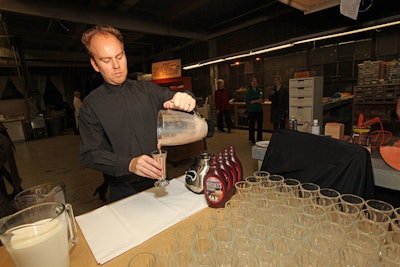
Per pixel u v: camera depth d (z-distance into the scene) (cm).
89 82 1138
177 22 625
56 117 872
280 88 498
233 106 726
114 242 79
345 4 138
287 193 87
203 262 59
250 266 58
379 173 120
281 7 507
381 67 448
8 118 782
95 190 310
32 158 533
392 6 412
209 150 486
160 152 94
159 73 690
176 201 104
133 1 466
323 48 571
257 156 174
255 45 660
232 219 73
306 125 195
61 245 59
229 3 507
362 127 159
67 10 456
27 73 764
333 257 56
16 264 55
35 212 70
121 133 122
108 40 109
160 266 62
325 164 108
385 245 58
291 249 59
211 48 773
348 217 71
